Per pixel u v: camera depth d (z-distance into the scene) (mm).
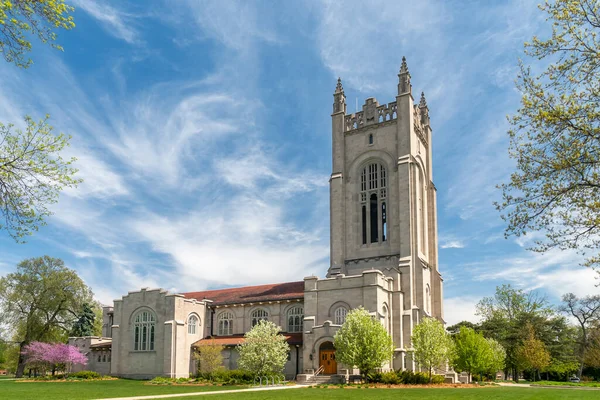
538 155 21922
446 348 58250
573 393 43844
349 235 79688
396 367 64750
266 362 59094
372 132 81938
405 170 76062
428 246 83250
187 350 72000
